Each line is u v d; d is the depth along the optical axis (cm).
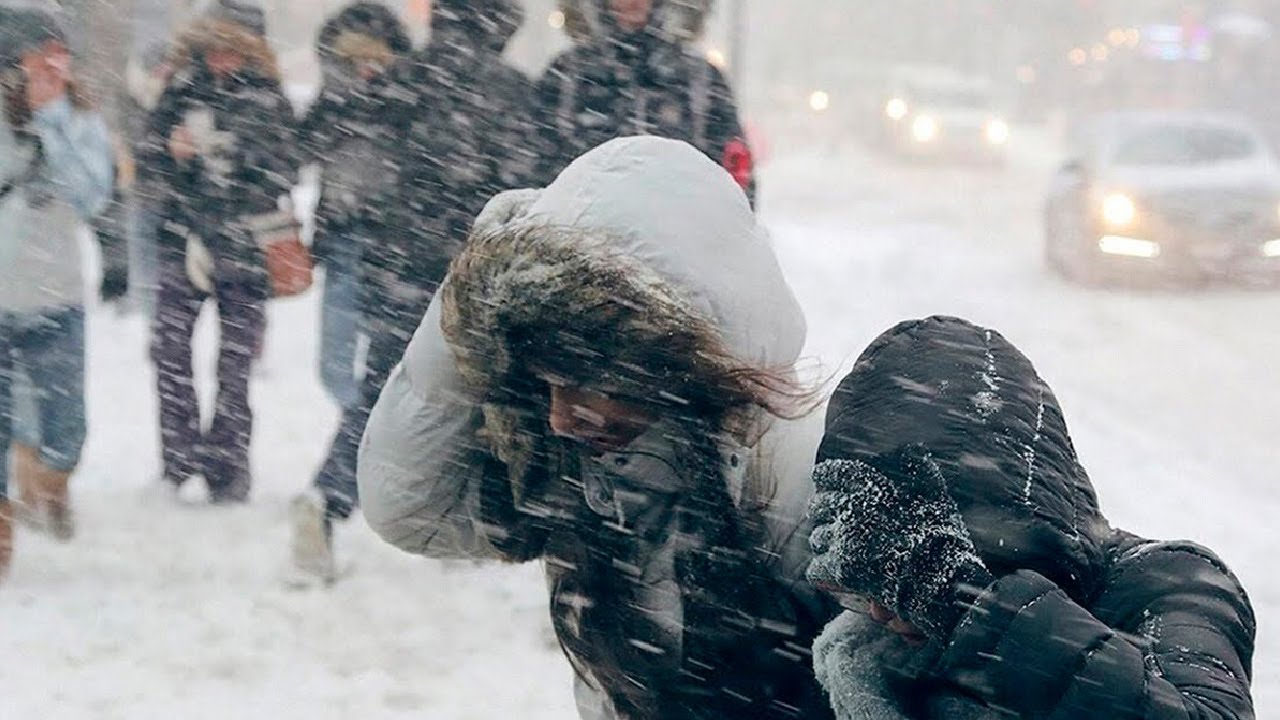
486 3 537
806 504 205
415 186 545
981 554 176
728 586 204
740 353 199
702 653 206
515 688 471
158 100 643
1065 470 186
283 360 1017
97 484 698
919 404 184
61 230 570
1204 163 1650
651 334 195
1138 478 797
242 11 632
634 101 520
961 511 178
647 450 204
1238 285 1591
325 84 584
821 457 189
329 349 616
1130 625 184
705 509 203
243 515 653
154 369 677
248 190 636
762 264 202
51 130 552
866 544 179
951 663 172
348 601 540
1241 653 182
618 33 520
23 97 554
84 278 586
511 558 227
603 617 210
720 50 3534
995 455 181
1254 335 1304
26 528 608
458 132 538
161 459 684
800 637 206
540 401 208
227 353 659
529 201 215
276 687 470
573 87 525
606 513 209
